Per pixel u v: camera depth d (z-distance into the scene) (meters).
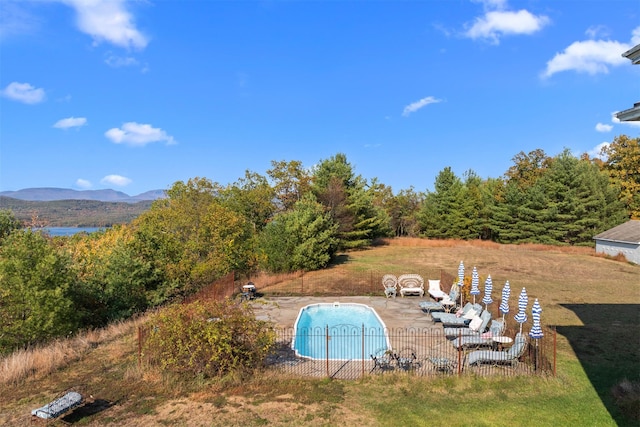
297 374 11.02
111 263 19.50
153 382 10.27
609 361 12.10
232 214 27.83
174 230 27.78
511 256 40.88
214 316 10.93
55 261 15.66
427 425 8.37
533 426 8.34
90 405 9.16
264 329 12.27
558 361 12.05
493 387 10.21
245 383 10.26
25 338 14.38
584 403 9.36
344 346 14.03
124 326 15.80
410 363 11.68
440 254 42.69
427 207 60.94
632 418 8.59
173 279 21.61
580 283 26.53
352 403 9.30
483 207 58.91
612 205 49.56
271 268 28.80
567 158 50.69
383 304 20.62
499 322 13.68
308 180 50.91
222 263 24.86
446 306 19.00
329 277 28.73
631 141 53.19
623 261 36.97
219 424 8.32
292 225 30.78
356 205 46.34
